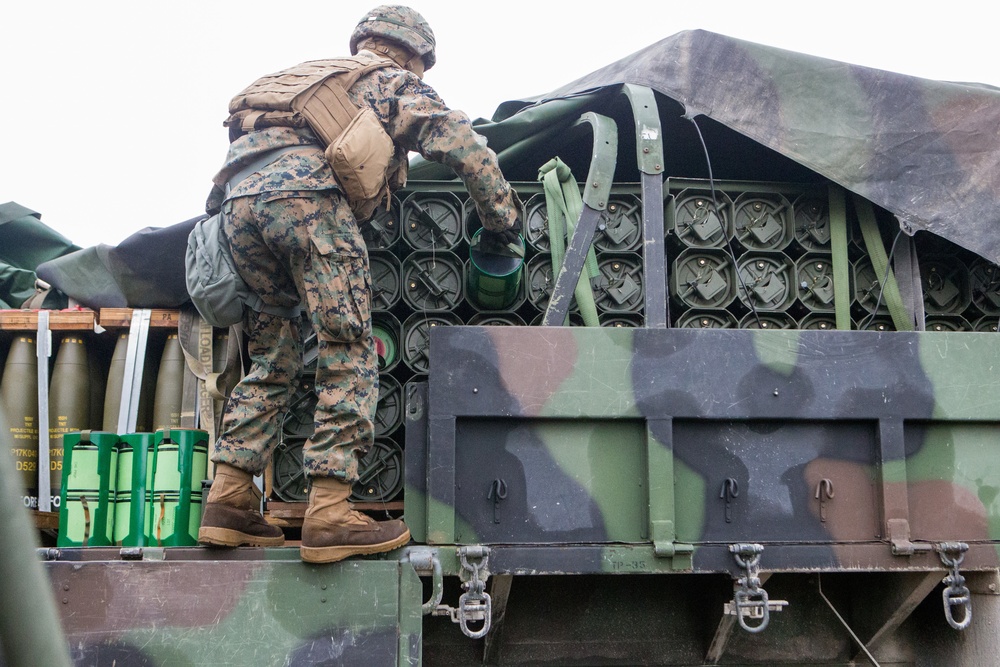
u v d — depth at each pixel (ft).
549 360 10.19
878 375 10.59
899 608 11.01
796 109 13.14
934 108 13.17
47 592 2.72
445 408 10.01
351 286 9.83
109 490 11.16
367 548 9.44
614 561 10.00
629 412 10.19
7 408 13.96
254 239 10.19
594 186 11.98
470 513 10.02
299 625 9.18
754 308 13.60
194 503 10.94
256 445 10.40
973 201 12.86
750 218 14.15
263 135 10.15
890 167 13.00
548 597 11.44
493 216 10.75
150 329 14.28
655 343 10.34
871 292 13.96
